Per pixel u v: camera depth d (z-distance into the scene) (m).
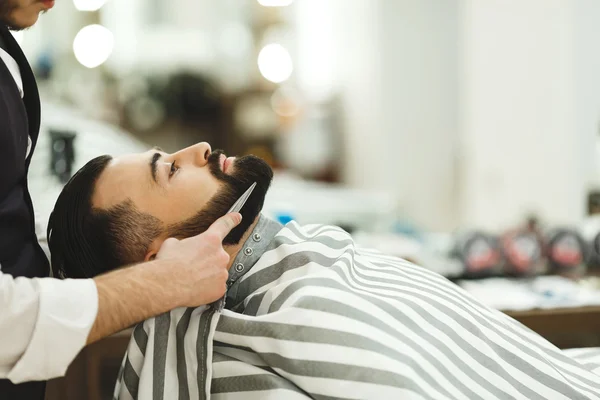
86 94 3.87
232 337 0.94
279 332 0.91
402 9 4.37
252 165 1.10
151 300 0.89
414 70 4.41
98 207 1.04
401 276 1.13
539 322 1.51
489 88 3.71
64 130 1.68
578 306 1.53
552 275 2.02
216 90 5.18
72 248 1.06
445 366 0.96
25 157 1.03
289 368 0.90
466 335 1.02
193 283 0.93
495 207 3.67
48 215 1.32
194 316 0.97
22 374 0.84
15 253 0.99
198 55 5.13
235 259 1.10
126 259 1.05
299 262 1.05
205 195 1.05
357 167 4.94
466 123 4.12
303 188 3.37
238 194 1.07
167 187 1.04
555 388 1.00
